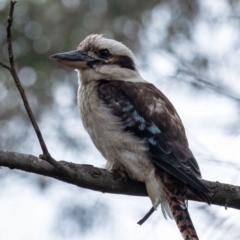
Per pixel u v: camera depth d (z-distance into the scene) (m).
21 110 16.86
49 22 16.67
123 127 9.94
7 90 16.83
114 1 16.67
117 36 16.50
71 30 16.58
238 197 9.62
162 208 9.73
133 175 9.77
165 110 10.13
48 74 16.86
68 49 16.48
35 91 16.80
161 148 9.78
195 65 15.30
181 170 9.61
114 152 9.94
